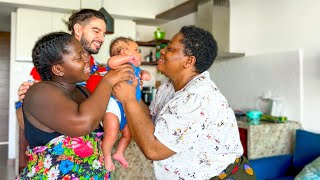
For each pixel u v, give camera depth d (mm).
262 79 3637
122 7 5234
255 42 3785
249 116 3281
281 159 2814
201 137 1267
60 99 1004
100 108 1022
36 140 1075
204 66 1387
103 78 1093
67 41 1043
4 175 4430
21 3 4469
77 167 1091
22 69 5043
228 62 4234
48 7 4676
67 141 1080
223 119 1298
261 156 3004
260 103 3652
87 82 1400
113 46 1527
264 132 3018
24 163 3984
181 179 1368
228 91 4254
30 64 5082
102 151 1280
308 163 2674
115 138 1339
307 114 3100
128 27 5484
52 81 1090
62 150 1076
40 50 1041
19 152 3967
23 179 1098
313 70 3033
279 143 3096
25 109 1066
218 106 1279
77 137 1077
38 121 1046
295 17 3242
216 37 4109
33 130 1062
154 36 5766
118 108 1348
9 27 6496
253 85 3779
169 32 5773
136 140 1237
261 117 3336
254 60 3758
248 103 3863
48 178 1056
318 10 2979
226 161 1372
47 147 1072
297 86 3182
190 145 1233
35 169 1076
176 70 1394
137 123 1213
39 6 4625
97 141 1181
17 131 4043
